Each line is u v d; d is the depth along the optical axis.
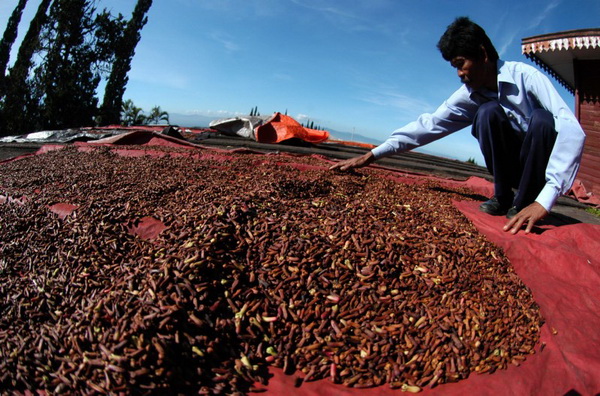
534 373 0.58
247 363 0.56
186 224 0.78
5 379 0.53
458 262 0.80
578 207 2.12
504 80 1.05
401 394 0.54
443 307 0.68
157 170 1.39
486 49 1.05
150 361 0.51
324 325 0.62
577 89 3.25
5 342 0.58
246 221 0.80
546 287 0.81
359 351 0.60
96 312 0.57
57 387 0.50
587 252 0.94
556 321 0.71
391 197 1.22
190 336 0.56
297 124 3.34
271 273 0.68
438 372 0.57
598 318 0.72
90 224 0.85
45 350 0.55
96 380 0.49
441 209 1.17
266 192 0.99
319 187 1.19
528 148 1.08
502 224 1.13
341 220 0.86
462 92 1.25
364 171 1.66
